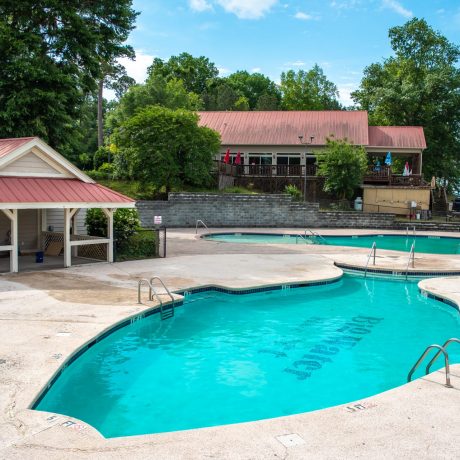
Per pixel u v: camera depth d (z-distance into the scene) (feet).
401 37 158.40
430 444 16.39
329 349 31.19
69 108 76.07
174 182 98.78
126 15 80.28
